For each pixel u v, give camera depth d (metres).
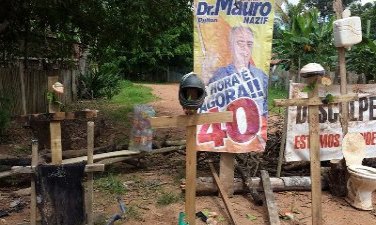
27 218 4.70
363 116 5.95
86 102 16.88
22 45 12.19
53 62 13.93
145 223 4.56
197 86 3.84
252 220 4.69
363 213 4.97
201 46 5.32
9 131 9.33
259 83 5.36
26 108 12.06
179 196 5.32
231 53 5.32
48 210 3.97
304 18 10.69
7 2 9.70
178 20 11.16
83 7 10.11
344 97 4.45
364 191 5.00
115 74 20.86
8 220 4.63
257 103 5.37
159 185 5.80
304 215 4.87
